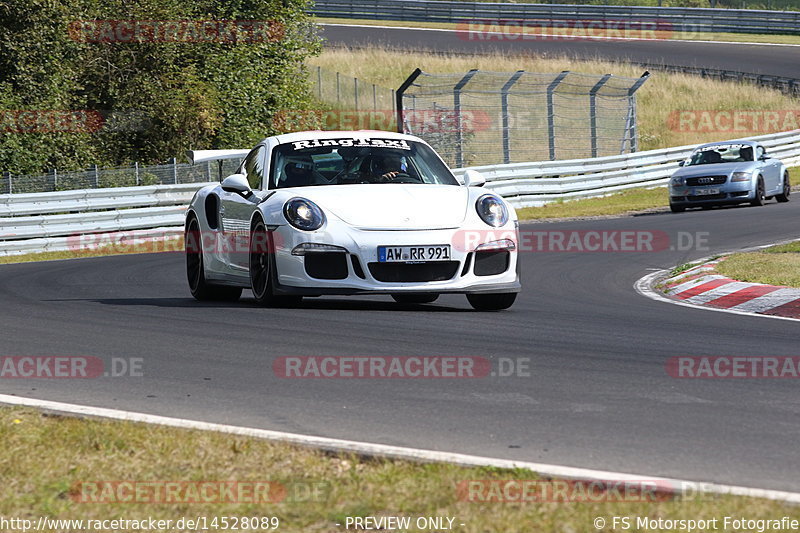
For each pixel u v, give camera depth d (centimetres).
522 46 18112
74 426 1634
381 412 1797
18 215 6706
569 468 1399
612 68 16025
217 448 1508
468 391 1962
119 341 2512
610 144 13225
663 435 1634
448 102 13688
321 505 1259
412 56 16225
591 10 19400
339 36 18088
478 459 1442
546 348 2431
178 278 4506
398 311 3048
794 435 1638
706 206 8000
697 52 18088
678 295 3762
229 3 11131
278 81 11581
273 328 2670
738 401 1886
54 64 9219
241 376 2097
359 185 3061
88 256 6369
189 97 10312
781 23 19525
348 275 2819
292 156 3194
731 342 2567
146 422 1655
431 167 3256
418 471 1395
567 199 9231
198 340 2506
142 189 7306
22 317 2984
